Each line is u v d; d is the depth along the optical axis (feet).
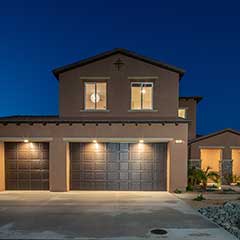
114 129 52.03
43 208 37.65
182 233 26.63
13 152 54.19
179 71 56.18
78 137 52.06
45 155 54.03
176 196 47.11
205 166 68.49
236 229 27.89
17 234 26.27
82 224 29.63
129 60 56.75
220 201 42.93
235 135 67.36
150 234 26.30
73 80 56.70
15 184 53.72
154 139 51.75
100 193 50.24
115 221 30.89
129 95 56.29
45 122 51.70
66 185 51.78
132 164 53.72
